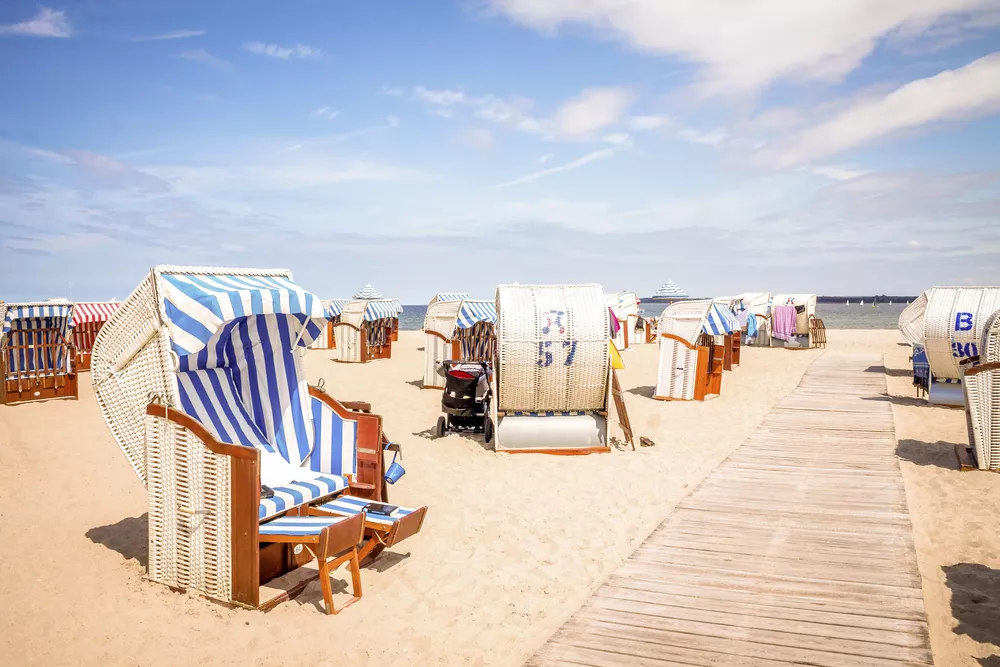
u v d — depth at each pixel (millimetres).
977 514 8609
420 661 5008
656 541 7684
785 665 4961
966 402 10844
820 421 15422
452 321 20719
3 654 4945
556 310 12523
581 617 5762
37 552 7102
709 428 14750
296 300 6934
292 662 4945
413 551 7297
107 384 6480
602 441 12516
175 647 5094
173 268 6457
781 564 6977
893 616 5754
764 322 38469
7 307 17047
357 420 7188
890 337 48125
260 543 6082
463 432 13953
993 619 5703
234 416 7348
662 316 19438
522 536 7805
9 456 11266
